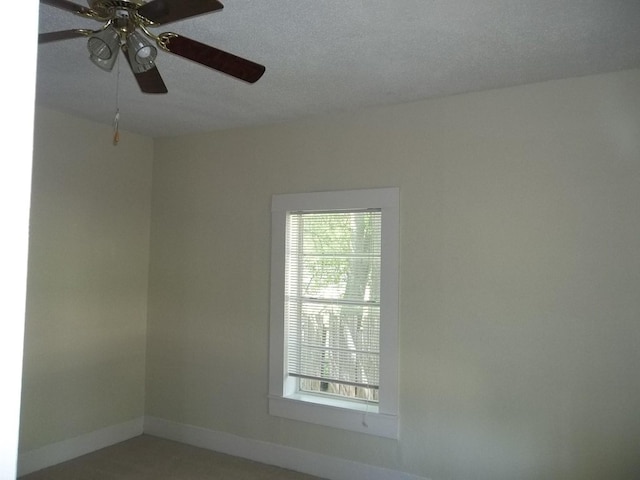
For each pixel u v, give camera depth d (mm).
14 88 430
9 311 427
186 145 4266
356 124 3520
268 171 3863
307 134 3709
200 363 4082
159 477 3455
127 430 4188
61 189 3713
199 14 1642
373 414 3328
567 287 2838
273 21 2227
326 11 2131
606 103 2791
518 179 2992
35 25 448
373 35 2352
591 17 2154
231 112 3598
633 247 2695
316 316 3650
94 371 3938
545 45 2441
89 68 2863
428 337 3205
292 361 3727
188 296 4180
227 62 1934
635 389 2654
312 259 3691
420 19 2188
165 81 3018
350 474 3404
